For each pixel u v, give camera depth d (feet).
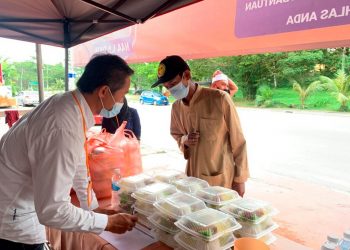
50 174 2.85
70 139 2.93
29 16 7.39
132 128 8.26
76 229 3.02
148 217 3.64
